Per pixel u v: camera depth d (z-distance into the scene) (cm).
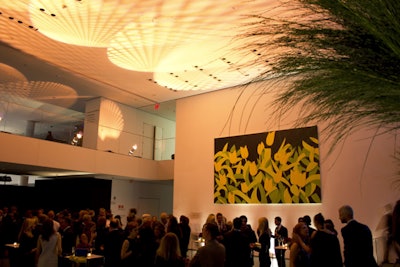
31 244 636
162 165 1527
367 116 87
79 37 919
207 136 1305
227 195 1198
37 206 1470
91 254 598
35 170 1248
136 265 500
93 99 1499
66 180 1466
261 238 712
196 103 1370
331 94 85
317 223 426
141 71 1153
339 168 987
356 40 81
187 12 776
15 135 1062
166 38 907
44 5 770
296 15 87
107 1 745
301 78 87
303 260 418
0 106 1036
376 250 770
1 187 1371
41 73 1220
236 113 1229
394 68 78
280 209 1086
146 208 1655
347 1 75
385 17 72
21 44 988
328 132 96
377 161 925
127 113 1584
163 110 1667
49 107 1638
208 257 363
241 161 1184
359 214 939
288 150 1084
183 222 719
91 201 1375
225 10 749
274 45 88
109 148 1429
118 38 920
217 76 1144
